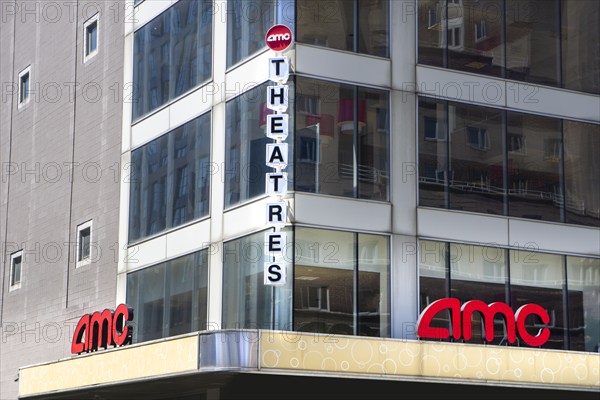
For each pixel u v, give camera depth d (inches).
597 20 1601.9
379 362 1289.4
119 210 1664.6
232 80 1446.9
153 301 1542.8
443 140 1441.9
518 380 1368.1
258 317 1336.1
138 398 1642.5
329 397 1491.1
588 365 1428.4
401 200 1396.4
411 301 1376.7
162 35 1626.5
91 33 1846.7
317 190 1343.5
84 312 1720.0
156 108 1612.9
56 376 1560.0
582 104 1560.0
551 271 1488.7
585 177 1544.0
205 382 1401.3
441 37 1469.0
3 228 2044.8
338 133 1369.3
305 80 1359.5
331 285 1328.7
